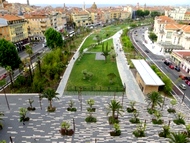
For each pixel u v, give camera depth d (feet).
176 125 133.39
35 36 415.85
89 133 124.36
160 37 370.94
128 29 546.26
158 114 134.82
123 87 185.57
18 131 125.70
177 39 331.57
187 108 155.33
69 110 150.00
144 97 169.99
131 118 140.67
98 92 179.32
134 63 218.59
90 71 230.89
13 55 209.77
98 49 339.77
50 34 288.92
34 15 417.28
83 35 471.62
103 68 241.55
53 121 136.67
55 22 465.47
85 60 275.39
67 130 125.08
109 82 198.80
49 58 235.20
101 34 487.20
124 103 160.45
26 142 115.75
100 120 138.21
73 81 202.18
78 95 173.68
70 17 598.75
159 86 182.60
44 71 209.36
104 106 156.46
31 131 125.70
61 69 215.92
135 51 322.34
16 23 316.60
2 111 148.56
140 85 187.83
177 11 606.96
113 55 273.75
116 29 569.64
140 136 121.70
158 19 452.76
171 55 288.30
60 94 174.91
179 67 247.50
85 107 155.12
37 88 178.19
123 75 218.38
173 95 175.52
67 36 442.50
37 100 165.37
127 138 120.16
